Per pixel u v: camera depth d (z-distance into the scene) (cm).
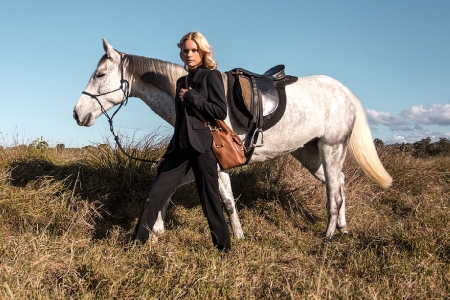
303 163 482
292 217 496
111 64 416
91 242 358
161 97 416
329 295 251
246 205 521
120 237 364
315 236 436
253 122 380
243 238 389
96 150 527
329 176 436
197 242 363
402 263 313
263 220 473
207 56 309
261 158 411
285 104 395
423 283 283
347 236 414
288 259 324
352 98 454
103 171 496
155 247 298
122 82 418
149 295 243
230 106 381
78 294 240
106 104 421
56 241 330
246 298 255
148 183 506
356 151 462
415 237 349
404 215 516
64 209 421
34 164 499
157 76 411
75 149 601
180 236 379
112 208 478
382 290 273
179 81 320
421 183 668
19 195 434
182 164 312
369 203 580
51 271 268
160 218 390
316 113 419
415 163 738
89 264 265
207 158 305
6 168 488
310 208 526
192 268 277
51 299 233
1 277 247
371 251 344
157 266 273
